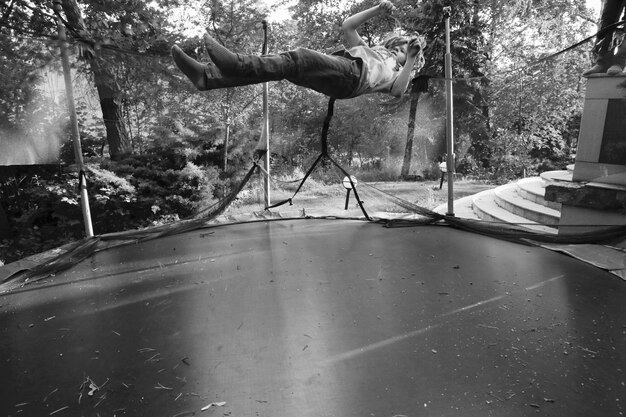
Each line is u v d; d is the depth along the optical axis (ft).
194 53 16.52
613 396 6.16
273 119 35.32
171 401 6.28
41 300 10.77
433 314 9.13
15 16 16.66
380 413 5.82
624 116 13.73
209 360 7.43
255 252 14.57
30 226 23.22
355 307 9.59
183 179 28.22
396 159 23.39
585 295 10.10
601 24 14.30
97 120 21.29
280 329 8.56
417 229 17.89
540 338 7.97
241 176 30.63
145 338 8.40
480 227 16.92
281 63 8.34
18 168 22.47
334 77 9.19
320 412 5.88
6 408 6.29
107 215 25.49
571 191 14.35
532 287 10.69
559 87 32.96
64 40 13.89
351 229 18.07
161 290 11.13
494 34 50.19
